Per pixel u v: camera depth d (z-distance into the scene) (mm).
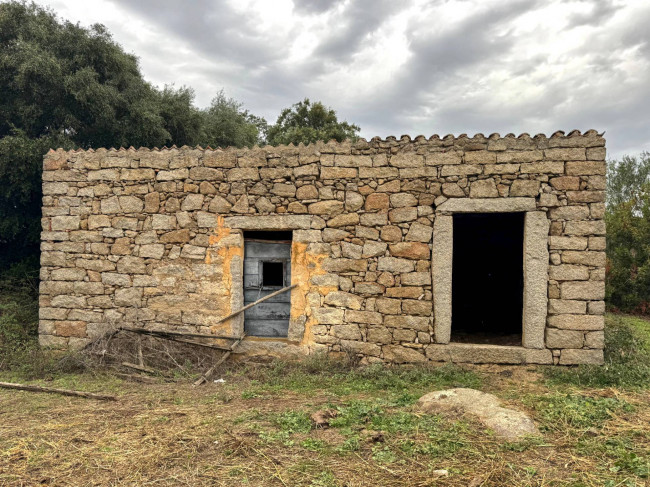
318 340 7004
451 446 3980
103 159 7559
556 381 6039
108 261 7523
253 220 7160
